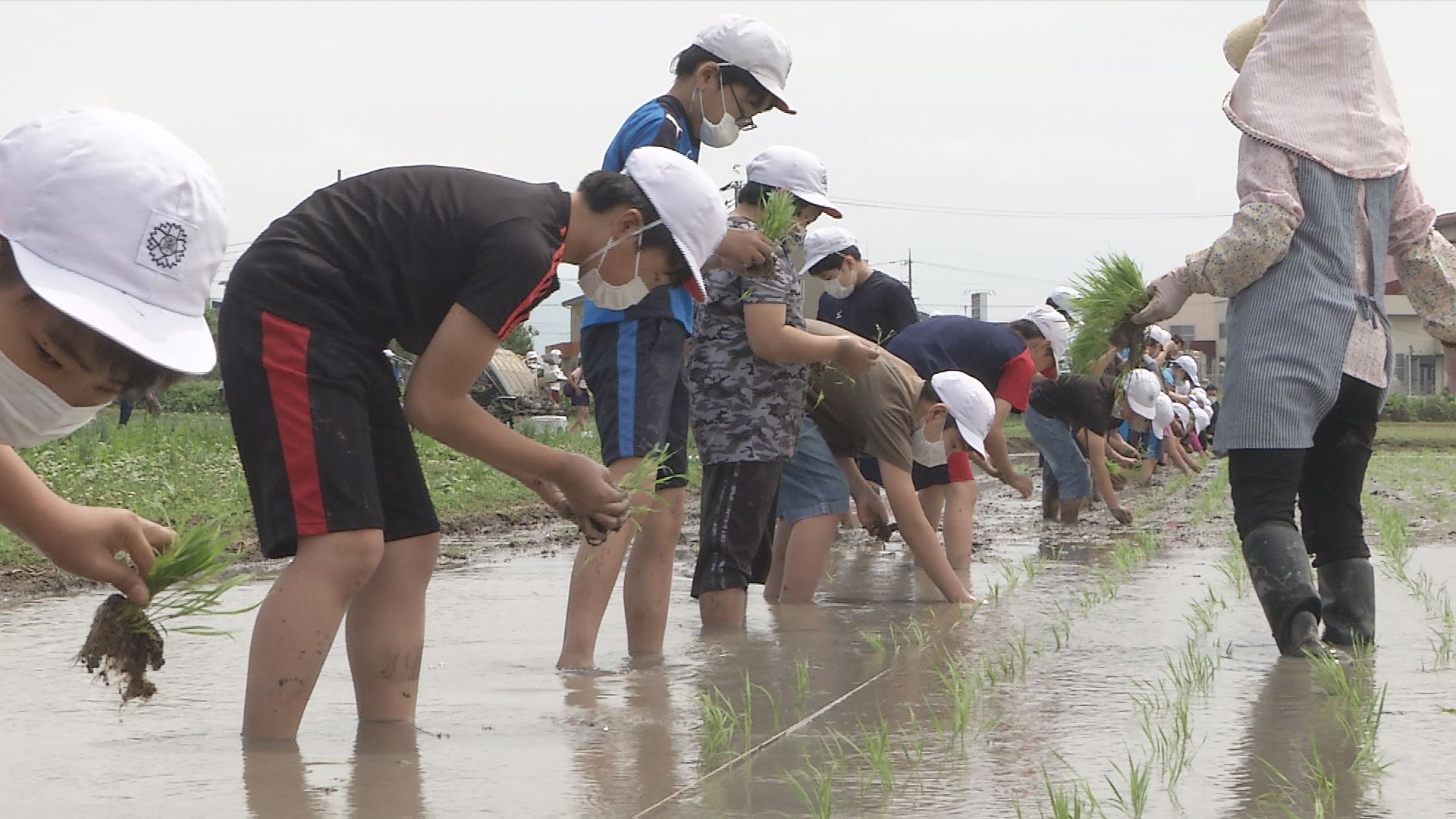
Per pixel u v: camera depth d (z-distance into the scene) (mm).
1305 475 5082
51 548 2414
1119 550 8469
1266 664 4602
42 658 4695
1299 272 4809
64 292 1916
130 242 1969
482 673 4523
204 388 34812
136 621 2826
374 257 3443
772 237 5398
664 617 4996
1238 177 4949
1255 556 4777
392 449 3643
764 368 5609
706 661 4758
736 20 5258
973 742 3482
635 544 4961
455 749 3344
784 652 4957
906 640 5230
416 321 3498
